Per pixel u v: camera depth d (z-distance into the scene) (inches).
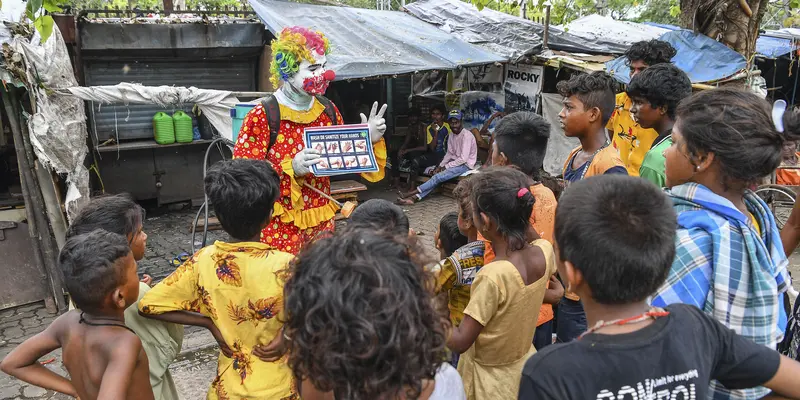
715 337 50.7
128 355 67.9
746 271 59.3
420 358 45.8
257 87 321.1
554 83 349.7
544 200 100.9
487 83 368.2
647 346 46.7
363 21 336.5
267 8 302.0
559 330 111.4
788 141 60.1
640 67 143.1
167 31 275.6
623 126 138.6
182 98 208.7
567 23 365.7
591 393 45.6
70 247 69.6
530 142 104.4
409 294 45.2
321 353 43.8
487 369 82.0
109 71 281.3
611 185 49.7
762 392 59.3
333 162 138.1
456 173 338.3
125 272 70.9
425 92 398.3
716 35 236.5
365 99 387.5
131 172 297.7
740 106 61.2
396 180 381.1
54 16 253.9
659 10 649.0
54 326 74.6
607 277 47.1
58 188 195.2
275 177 81.2
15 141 182.2
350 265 44.7
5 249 198.2
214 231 278.4
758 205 67.9
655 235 47.1
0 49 173.2
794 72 443.2
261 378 73.7
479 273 78.8
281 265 73.4
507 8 346.3
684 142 63.6
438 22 372.5
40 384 74.4
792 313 75.8
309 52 133.7
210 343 165.9
